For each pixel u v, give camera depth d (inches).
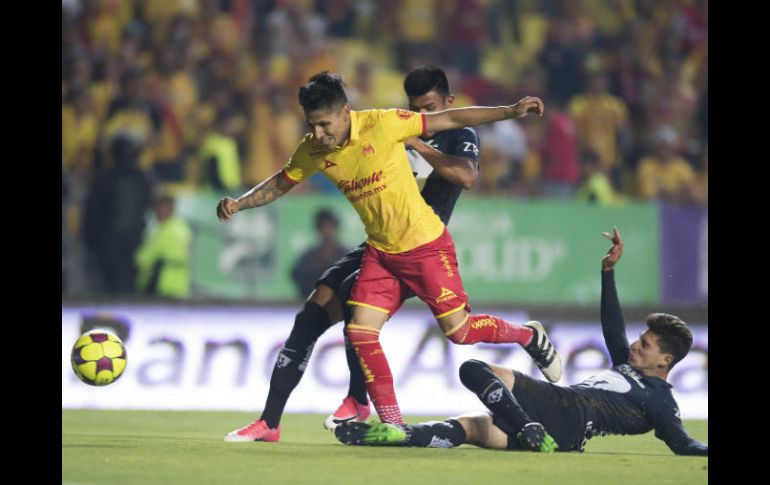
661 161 2273.6
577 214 1899.6
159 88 2161.7
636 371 974.4
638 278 1907.0
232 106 2165.4
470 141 1005.8
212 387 1573.6
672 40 2556.6
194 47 2262.6
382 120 906.1
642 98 2439.7
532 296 1882.4
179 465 786.8
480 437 920.3
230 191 1849.2
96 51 2235.5
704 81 2529.5
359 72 2337.6
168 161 2046.0
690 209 1916.8
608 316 1003.3
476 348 1592.0
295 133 2174.0
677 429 946.7
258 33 2337.6
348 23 2488.9
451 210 1035.3
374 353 935.0
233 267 1800.0
